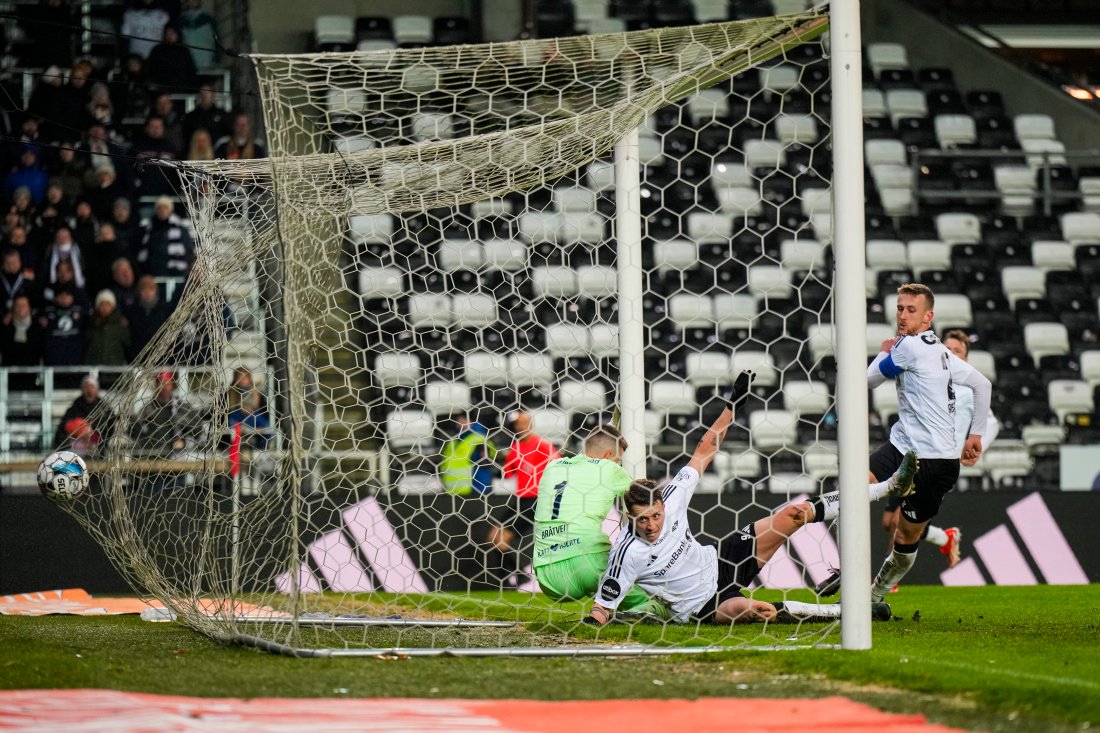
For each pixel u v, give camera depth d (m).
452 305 39.12
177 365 21.38
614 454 19.48
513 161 18.47
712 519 30.97
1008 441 39.53
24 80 42.22
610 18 55.19
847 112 13.99
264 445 27.33
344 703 10.19
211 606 17.45
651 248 45.09
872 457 19.20
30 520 29.84
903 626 18.44
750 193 47.44
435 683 11.45
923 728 9.09
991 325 46.28
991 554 31.66
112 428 21.14
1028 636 16.77
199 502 24.02
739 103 50.56
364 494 30.28
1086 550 31.91
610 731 8.87
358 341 37.25
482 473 30.41
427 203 19.30
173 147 42.12
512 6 51.94
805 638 15.20
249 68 42.97
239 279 24.52
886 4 57.22
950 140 53.97
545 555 19.03
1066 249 49.38
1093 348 46.38
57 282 38.41
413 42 50.91
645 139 48.41
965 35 56.91
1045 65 60.66
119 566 21.55
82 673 11.73
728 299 44.16
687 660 13.48
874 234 49.41
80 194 41.22
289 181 18.08
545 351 38.34
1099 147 55.78
